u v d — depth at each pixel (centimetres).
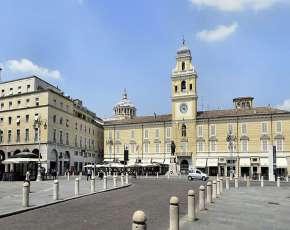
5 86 8275
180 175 7575
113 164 7744
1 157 7762
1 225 1306
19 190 2927
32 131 7381
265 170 7906
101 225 1319
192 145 8606
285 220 1464
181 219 1421
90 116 10094
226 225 1306
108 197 2461
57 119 7631
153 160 9044
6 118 7819
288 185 4312
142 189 3356
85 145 9200
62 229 1233
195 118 8650
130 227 1280
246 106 9406
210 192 2038
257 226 1307
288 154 7738
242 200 2266
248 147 8112
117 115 12938
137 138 9362
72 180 5078
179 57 9000
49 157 7212
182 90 8906
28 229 1230
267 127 7981
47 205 1911
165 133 9025
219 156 8338
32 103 7500
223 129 8388
